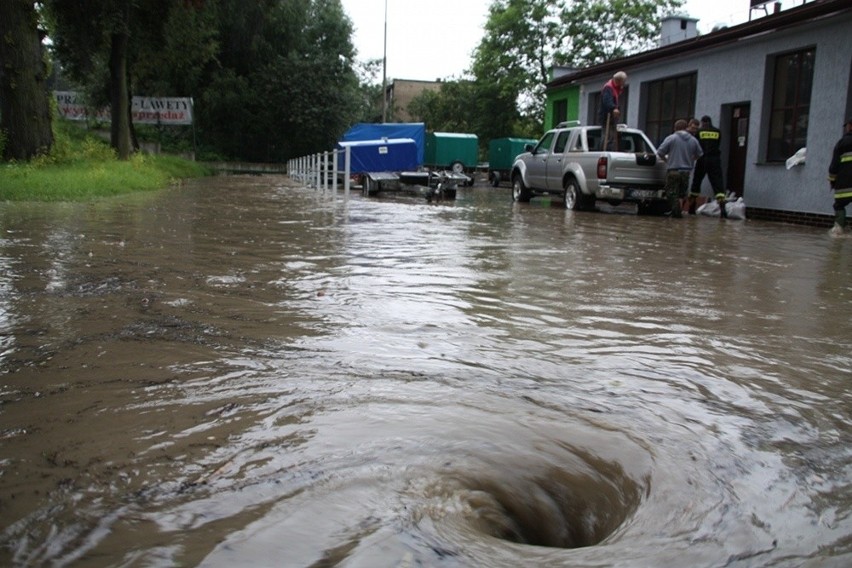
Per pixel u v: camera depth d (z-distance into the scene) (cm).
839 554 177
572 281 594
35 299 466
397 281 565
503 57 4228
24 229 866
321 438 241
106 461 223
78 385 298
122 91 2644
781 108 1526
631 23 4028
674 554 175
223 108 4994
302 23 5216
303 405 274
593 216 1420
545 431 252
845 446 253
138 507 194
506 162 3147
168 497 199
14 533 180
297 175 3141
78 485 207
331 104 5169
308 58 5259
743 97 1616
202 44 3178
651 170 1498
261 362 333
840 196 1150
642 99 2067
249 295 494
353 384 301
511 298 509
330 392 290
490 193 2544
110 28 2381
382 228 1019
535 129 4444
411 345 369
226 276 570
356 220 1151
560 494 210
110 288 508
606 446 242
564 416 270
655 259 762
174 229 922
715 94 1711
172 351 350
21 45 1828
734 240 1009
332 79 5312
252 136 5241
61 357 339
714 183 1534
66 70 2869
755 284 613
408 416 262
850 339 417
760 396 308
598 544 179
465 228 1059
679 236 1046
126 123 2670
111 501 197
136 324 404
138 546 173
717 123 1708
